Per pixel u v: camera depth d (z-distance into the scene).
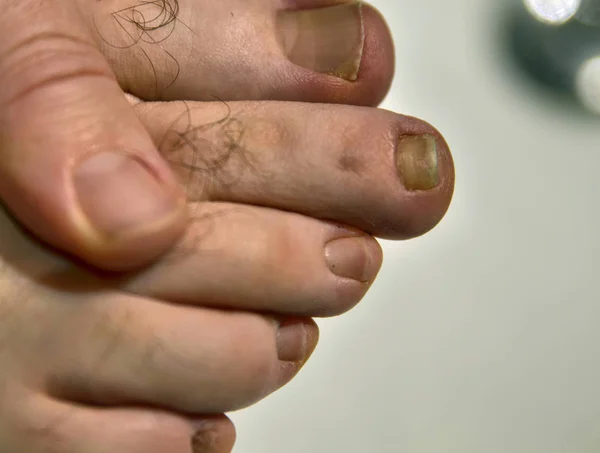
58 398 0.13
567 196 0.18
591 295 0.18
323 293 0.13
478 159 0.18
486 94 0.18
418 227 0.13
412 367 0.17
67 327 0.12
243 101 0.14
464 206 0.18
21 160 0.11
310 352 0.14
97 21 0.15
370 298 0.18
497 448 0.17
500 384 0.17
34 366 0.12
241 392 0.13
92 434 0.13
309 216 0.13
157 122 0.14
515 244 0.18
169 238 0.12
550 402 0.17
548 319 0.18
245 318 0.13
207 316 0.13
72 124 0.12
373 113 0.13
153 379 0.12
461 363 0.17
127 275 0.12
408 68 0.19
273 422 0.17
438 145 0.13
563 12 0.18
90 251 0.11
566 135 0.18
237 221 0.13
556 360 0.17
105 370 0.12
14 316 0.12
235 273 0.13
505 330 0.18
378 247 0.14
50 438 0.12
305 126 0.13
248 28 0.15
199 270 0.13
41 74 0.12
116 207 0.11
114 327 0.12
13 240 0.12
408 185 0.13
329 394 0.17
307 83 0.14
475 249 0.18
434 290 0.18
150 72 0.15
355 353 0.17
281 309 0.13
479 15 0.19
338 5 0.15
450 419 0.17
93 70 0.12
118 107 0.12
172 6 0.15
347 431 0.17
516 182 0.18
